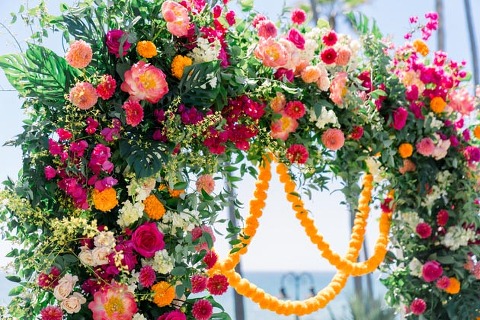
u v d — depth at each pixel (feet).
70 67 8.99
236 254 11.32
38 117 9.00
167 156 8.77
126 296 8.36
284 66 10.26
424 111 12.50
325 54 10.68
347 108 11.00
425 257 13.24
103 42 8.90
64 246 8.55
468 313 12.98
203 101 9.21
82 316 8.56
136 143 8.71
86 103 8.59
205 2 9.71
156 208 8.84
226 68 9.61
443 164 13.17
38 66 8.84
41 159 8.63
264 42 9.97
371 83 11.59
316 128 10.89
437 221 13.03
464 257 13.07
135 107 8.59
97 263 8.35
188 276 8.85
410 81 12.38
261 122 10.43
